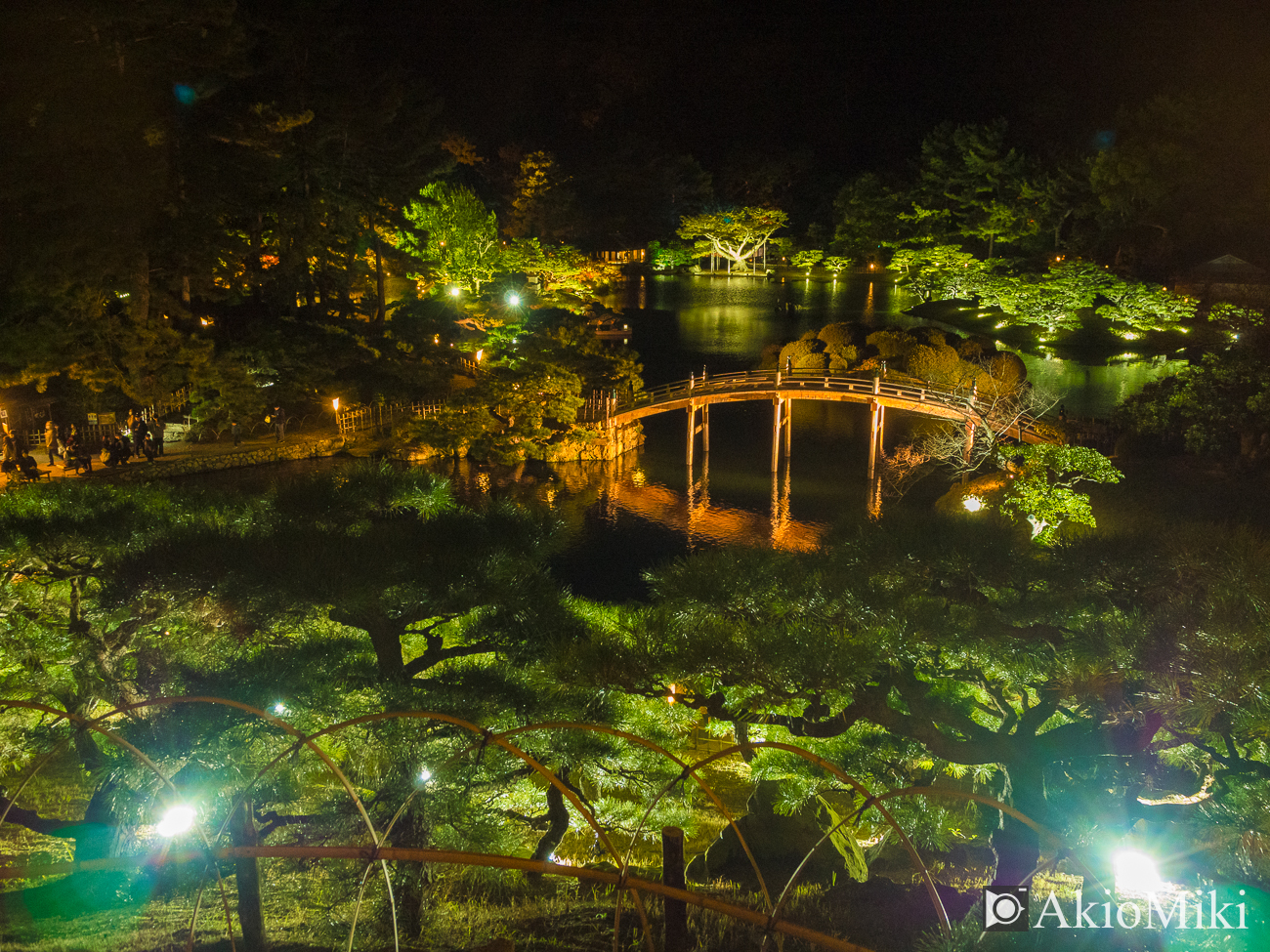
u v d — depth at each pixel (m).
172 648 13.03
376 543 12.92
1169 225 91.25
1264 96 92.06
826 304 105.75
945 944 7.96
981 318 89.50
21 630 13.41
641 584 39.34
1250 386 46.22
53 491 14.84
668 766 15.66
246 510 15.17
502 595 13.53
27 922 10.41
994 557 12.23
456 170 119.62
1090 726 11.87
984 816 15.29
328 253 62.19
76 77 42.03
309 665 12.82
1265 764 10.73
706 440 58.50
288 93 56.50
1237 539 11.43
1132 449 48.53
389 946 10.20
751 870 14.62
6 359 42.09
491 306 68.12
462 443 53.56
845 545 13.29
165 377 48.31
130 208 44.16
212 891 11.66
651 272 135.12
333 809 12.80
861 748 15.03
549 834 14.15
